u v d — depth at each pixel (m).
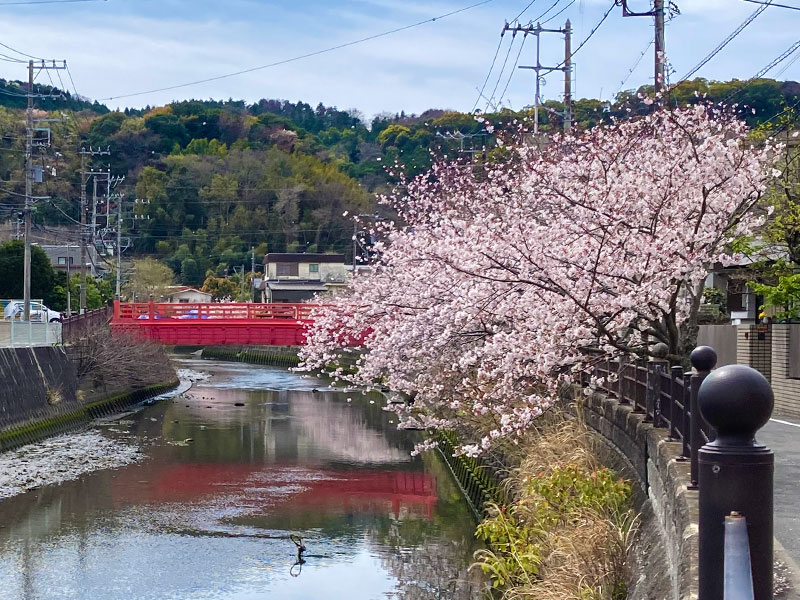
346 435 28.89
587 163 12.73
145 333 39.03
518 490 12.34
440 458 24.38
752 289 17.88
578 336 11.86
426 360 15.45
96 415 33.25
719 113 14.97
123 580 13.58
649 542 8.20
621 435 11.84
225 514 17.75
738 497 3.42
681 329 12.67
